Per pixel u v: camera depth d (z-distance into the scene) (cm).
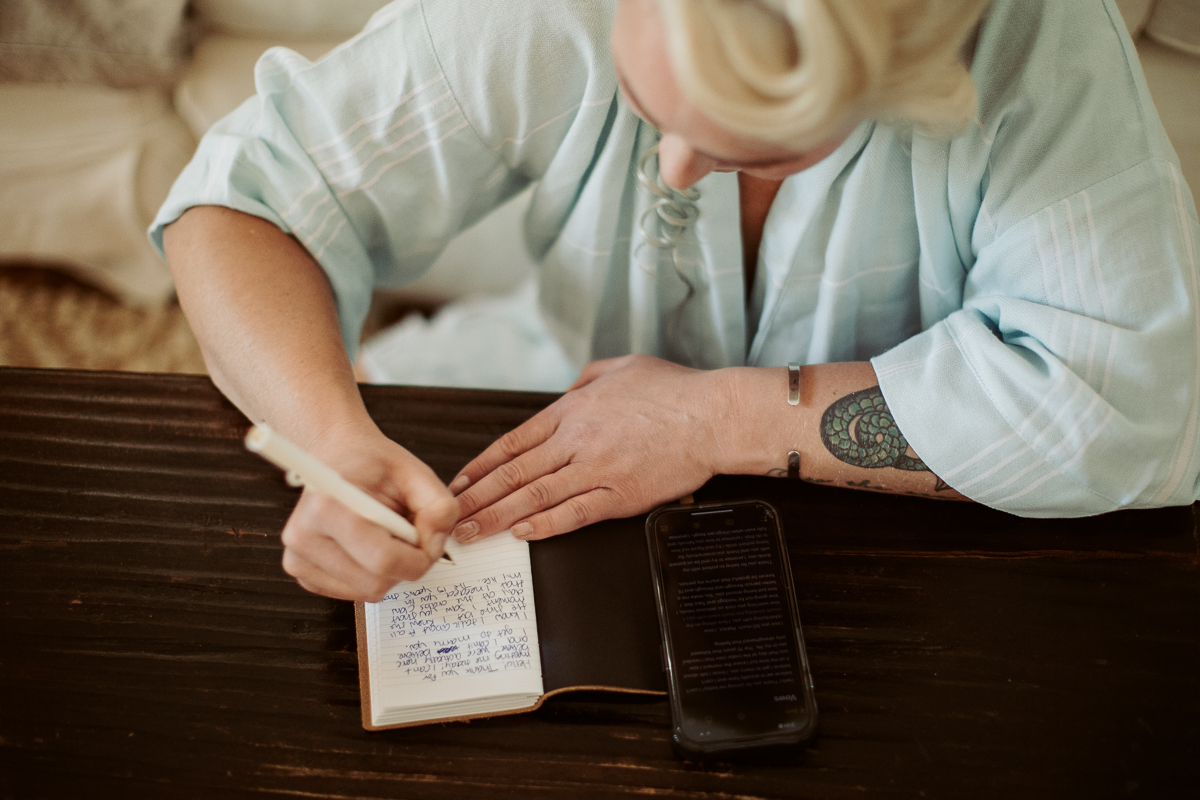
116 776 53
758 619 57
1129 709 57
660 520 60
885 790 54
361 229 71
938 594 61
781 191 67
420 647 56
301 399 60
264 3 126
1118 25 60
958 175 62
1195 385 58
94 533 62
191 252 65
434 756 54
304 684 57
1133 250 58
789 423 64
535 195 74
